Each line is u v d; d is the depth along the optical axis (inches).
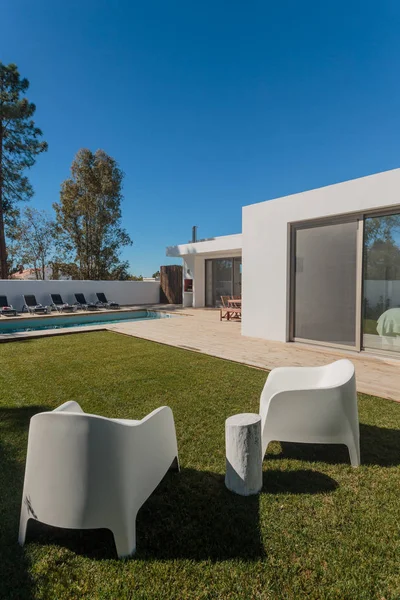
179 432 119.4
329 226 248.4
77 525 65.1
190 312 538.6
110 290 676.1
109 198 830.5
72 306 573.6
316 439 99.7
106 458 64.8
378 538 70.2
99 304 611.8
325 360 217.6
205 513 78.8
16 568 64.3
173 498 84.6
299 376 124.3
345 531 72.4
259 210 293.4
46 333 319.6
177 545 69.3
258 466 86.4
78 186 812.6
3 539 71.6
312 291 261.9
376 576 61.1
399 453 105.5
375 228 223.6
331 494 85.4
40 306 530.6
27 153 660.7
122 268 894.4
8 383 174.6
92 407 141.3
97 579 61.6
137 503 71.4
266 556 65.9
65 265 860.0
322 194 245.1
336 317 247.8
